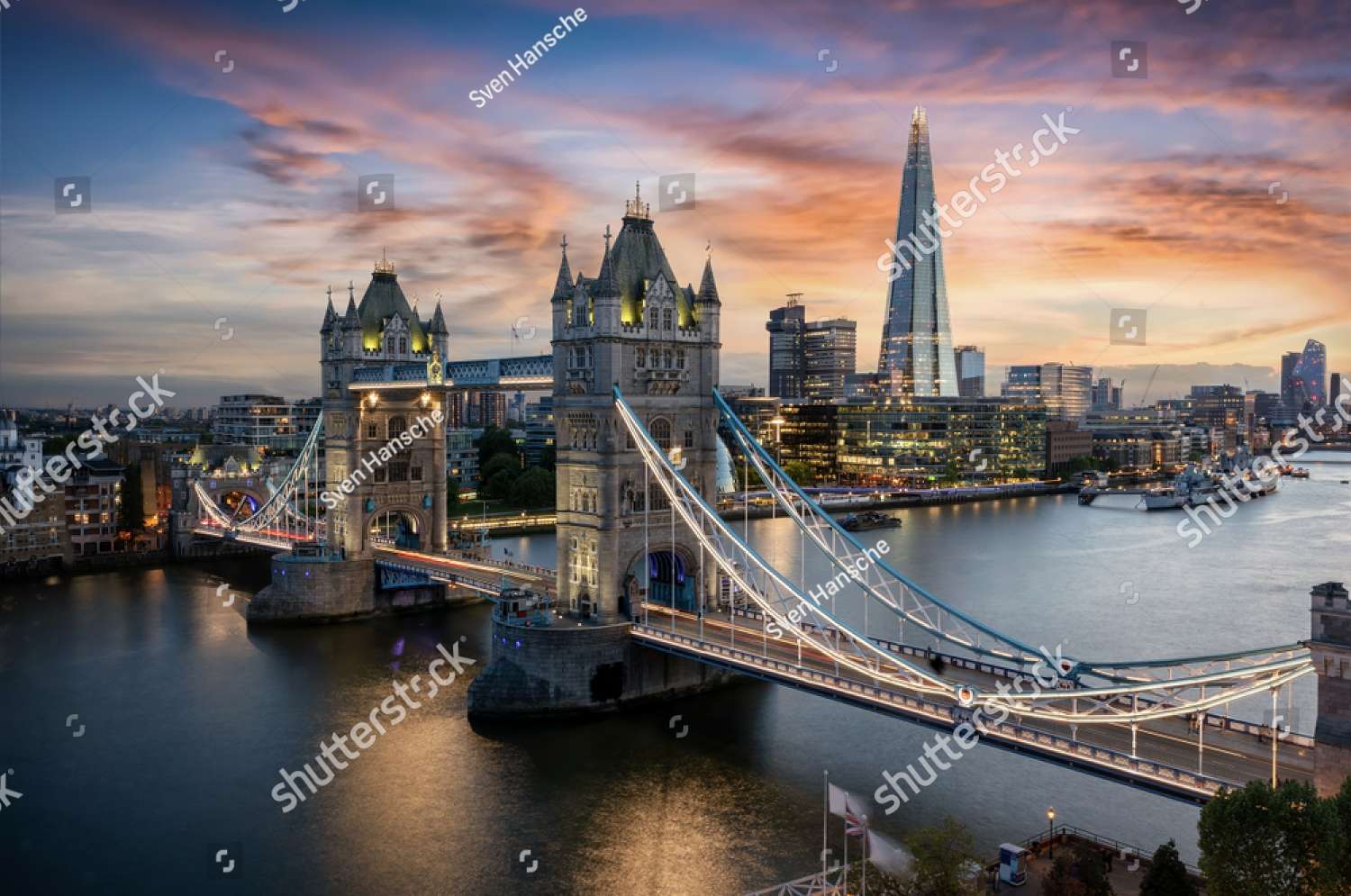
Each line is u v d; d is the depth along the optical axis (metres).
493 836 85.62
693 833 85.25
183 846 84.81
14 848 84.81
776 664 99.12
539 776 97.75
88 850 84.44
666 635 112.25
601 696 114.38
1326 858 52.28
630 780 96.56
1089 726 82.25
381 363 172.25
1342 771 60.75
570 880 78.12
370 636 156.25
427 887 77.62
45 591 196.12
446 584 161.75
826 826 83.75
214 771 100.56
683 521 126.31
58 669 137.12
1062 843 75.19
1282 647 68.75
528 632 114.06
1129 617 165.75
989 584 195.75
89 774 100.12
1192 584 195.62
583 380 122.75
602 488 119.31
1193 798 68.06
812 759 101.50
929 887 67.06
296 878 79.44
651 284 123.38
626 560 120.81
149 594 192.00
